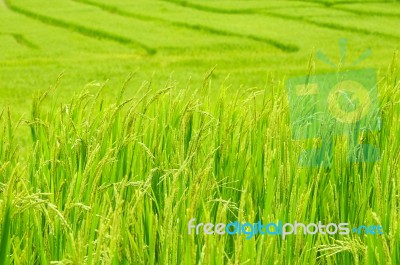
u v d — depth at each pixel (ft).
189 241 7.75
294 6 165.48
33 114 15.26
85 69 82.53
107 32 131.23
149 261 8.84
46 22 151.53
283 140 12.78
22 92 65.26
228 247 9.91
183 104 15.26
